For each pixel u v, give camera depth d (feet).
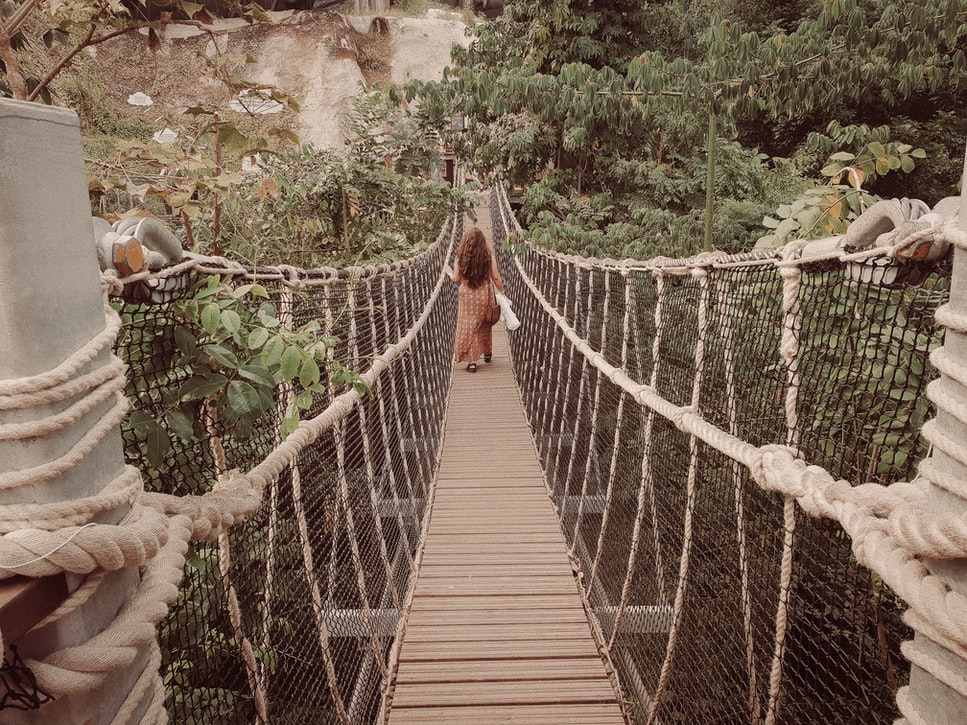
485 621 10.73
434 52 57.77
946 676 2.19
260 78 50.44
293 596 7.41
